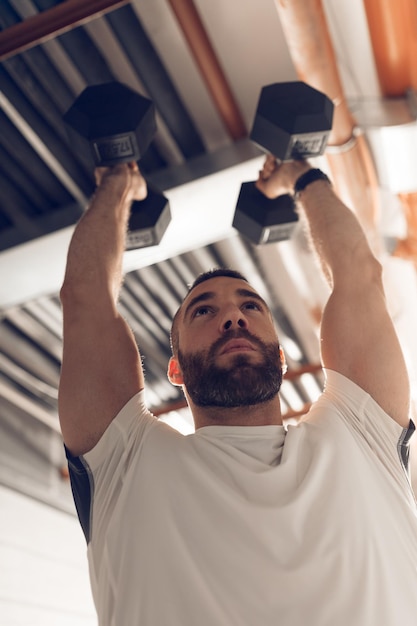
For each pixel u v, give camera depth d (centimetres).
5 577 469
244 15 290
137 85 313
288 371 509
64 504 512
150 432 145
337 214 203
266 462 139
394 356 164
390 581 122
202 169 322
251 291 173
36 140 316
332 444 141
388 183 323
